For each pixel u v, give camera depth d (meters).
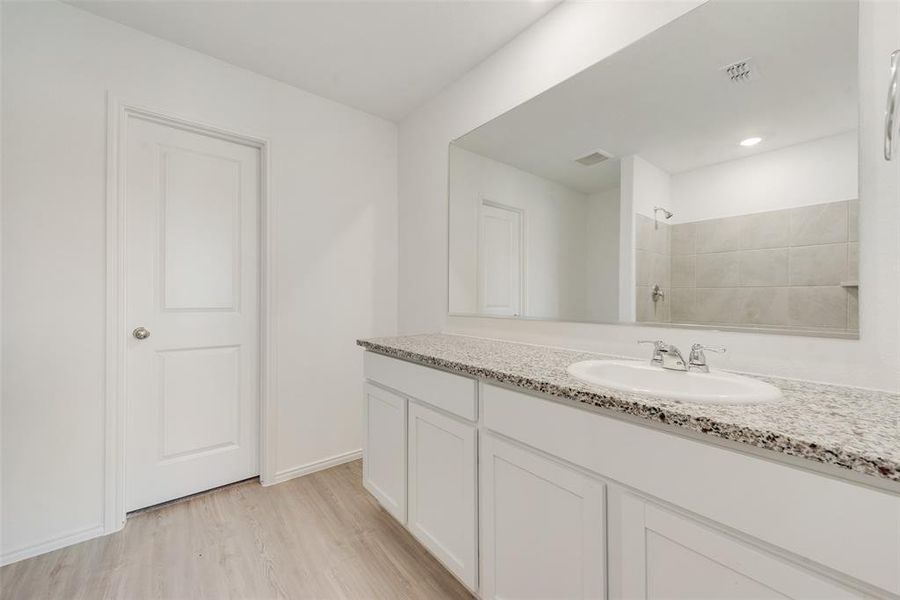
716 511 0.68
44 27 1.49
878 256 0.89
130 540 1.56
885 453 0.53
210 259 1.95
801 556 0.60
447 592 1.31
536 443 1.00
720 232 1.14
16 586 1.31
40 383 1.48
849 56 0.94
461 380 1.24
